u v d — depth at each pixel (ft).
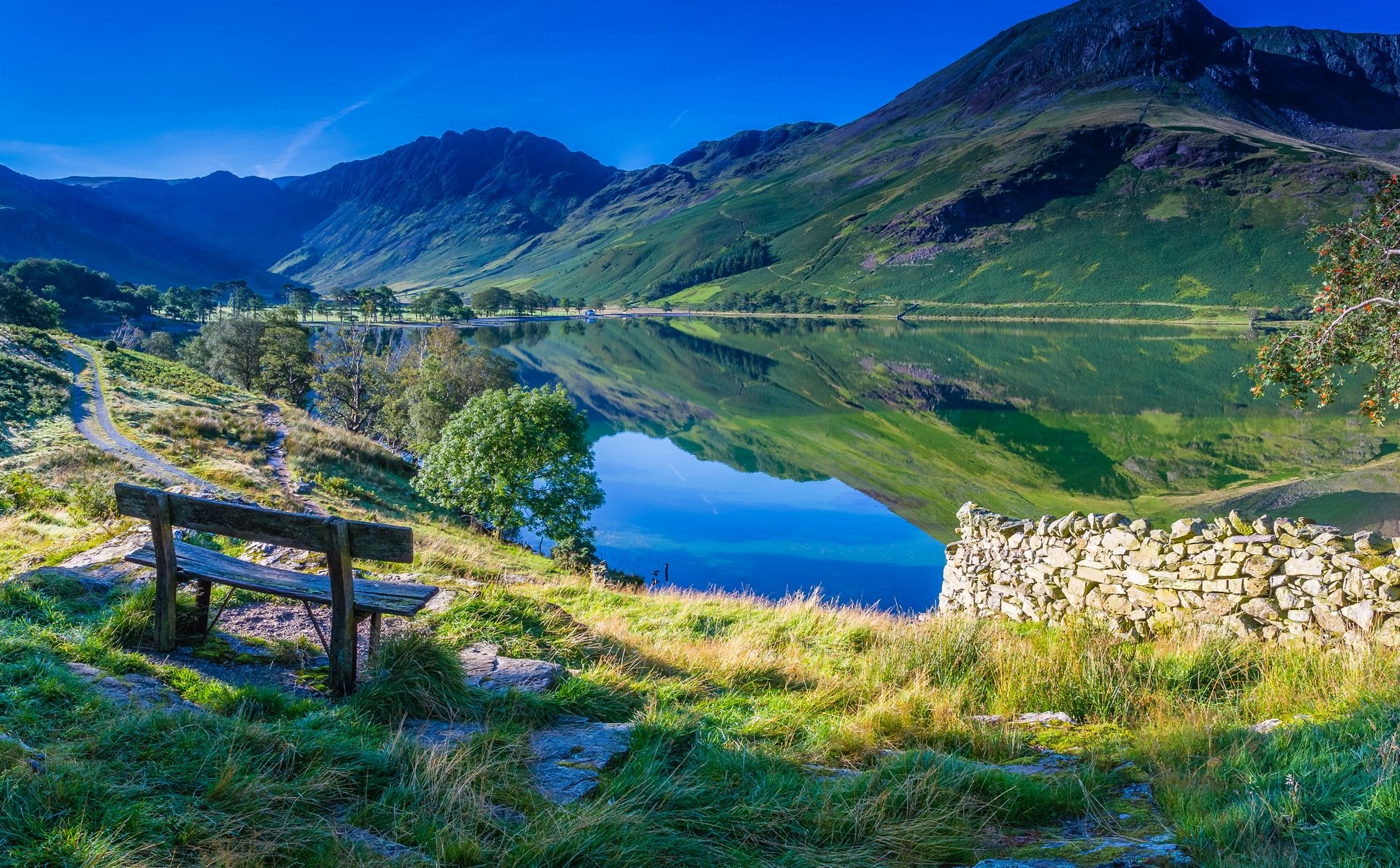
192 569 21.66
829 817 14.64
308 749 14.82
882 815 14.65
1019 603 41.37
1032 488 186.80
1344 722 18.02
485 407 99.35
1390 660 24.21
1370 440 226.17
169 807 11.95
